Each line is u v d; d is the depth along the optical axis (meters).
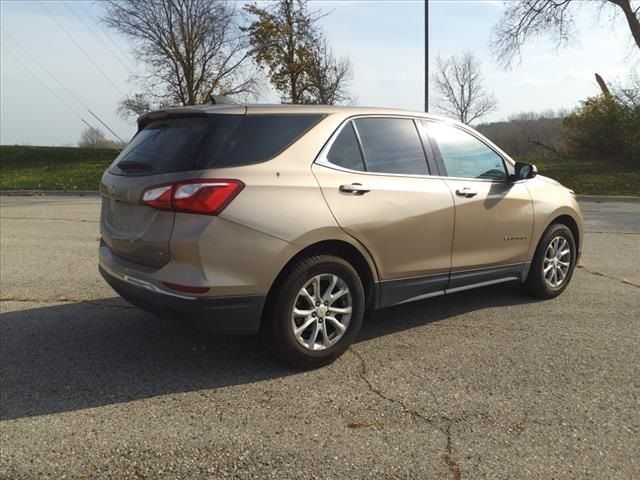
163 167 3.52
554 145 27.39
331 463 2.72
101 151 28.22
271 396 3.42
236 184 3.39
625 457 2.78
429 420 3.13
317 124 3.88
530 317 4.96
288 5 24.02
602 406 3.30
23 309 5.13
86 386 3.55
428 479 2.60
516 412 3.22
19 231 9.42
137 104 29.61
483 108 33.91
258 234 3.42
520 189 5.09
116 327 4.66
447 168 4.57
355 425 3.07
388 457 2.77
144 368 3.83
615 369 3.83
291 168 3.64
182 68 29.06
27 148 28.89
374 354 4.09
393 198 4.06
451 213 4.43
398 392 3.47
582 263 7.28
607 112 22.27
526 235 5.13
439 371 3.79
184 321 3.41
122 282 3.72
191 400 3.37
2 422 3.10
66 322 4.77
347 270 3.82
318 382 3.62
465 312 5.10
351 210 3.81
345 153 3.96
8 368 3.82
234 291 3.39
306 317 3.72
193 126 3.64
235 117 3.59
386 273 4.10
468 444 2.89
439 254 4.41
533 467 2.69
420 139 4.47
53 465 2.70
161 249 3.39
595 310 5.17
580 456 2.78
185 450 2.83
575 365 3.89
